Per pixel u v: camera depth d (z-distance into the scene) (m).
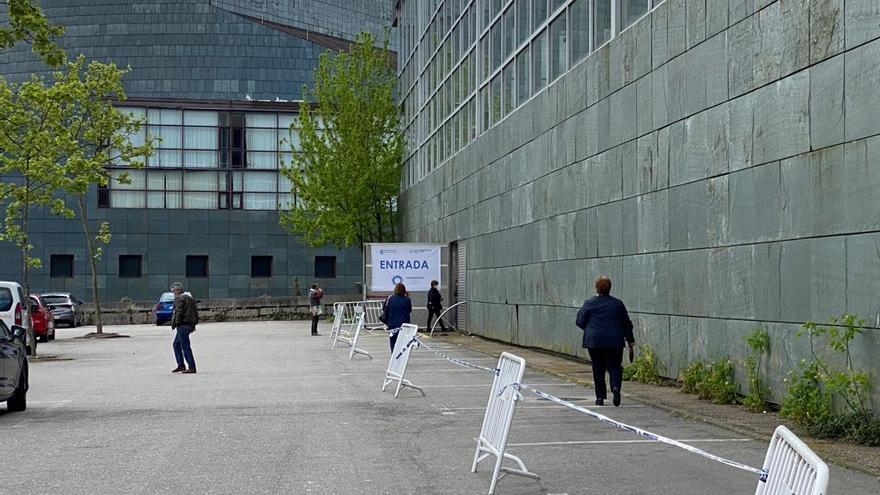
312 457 10.32
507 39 27.98
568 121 22.14
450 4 36.56
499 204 28.73
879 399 10.89
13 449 11.08
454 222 35.75
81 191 30.44
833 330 11.53
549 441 11.29
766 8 13.45
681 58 16.22
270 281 67.25
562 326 22.75
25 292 26.94
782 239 13.02
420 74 43.88
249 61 90.25
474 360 23.36
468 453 10.53
